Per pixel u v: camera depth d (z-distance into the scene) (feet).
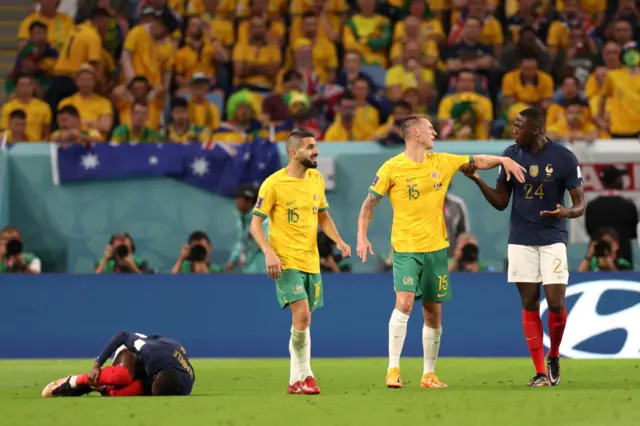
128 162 149.89
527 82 174.19
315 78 179.11
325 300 143.13
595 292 139.33
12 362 136.56
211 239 149.48
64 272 150.00
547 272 93.97
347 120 164.04
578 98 167.32
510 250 95.96
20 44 192.54
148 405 74.43
